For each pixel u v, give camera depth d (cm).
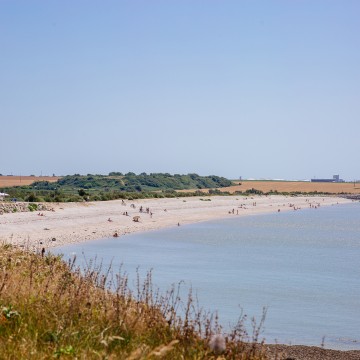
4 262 1969
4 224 6938
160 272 4272
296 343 2320
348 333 2572
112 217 9775
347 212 17238
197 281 3922
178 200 16188
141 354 1000
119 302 1370
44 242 5916
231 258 5553
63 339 1059
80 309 1260
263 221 12194
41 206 9656
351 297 3531
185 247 6431
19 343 1002
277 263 5284
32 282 1566
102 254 5294
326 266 5150
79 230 7506
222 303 3112
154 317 1281
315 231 9744
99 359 988
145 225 9394
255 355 1227
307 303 3288
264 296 3459
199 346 1138
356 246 7238
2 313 1146
